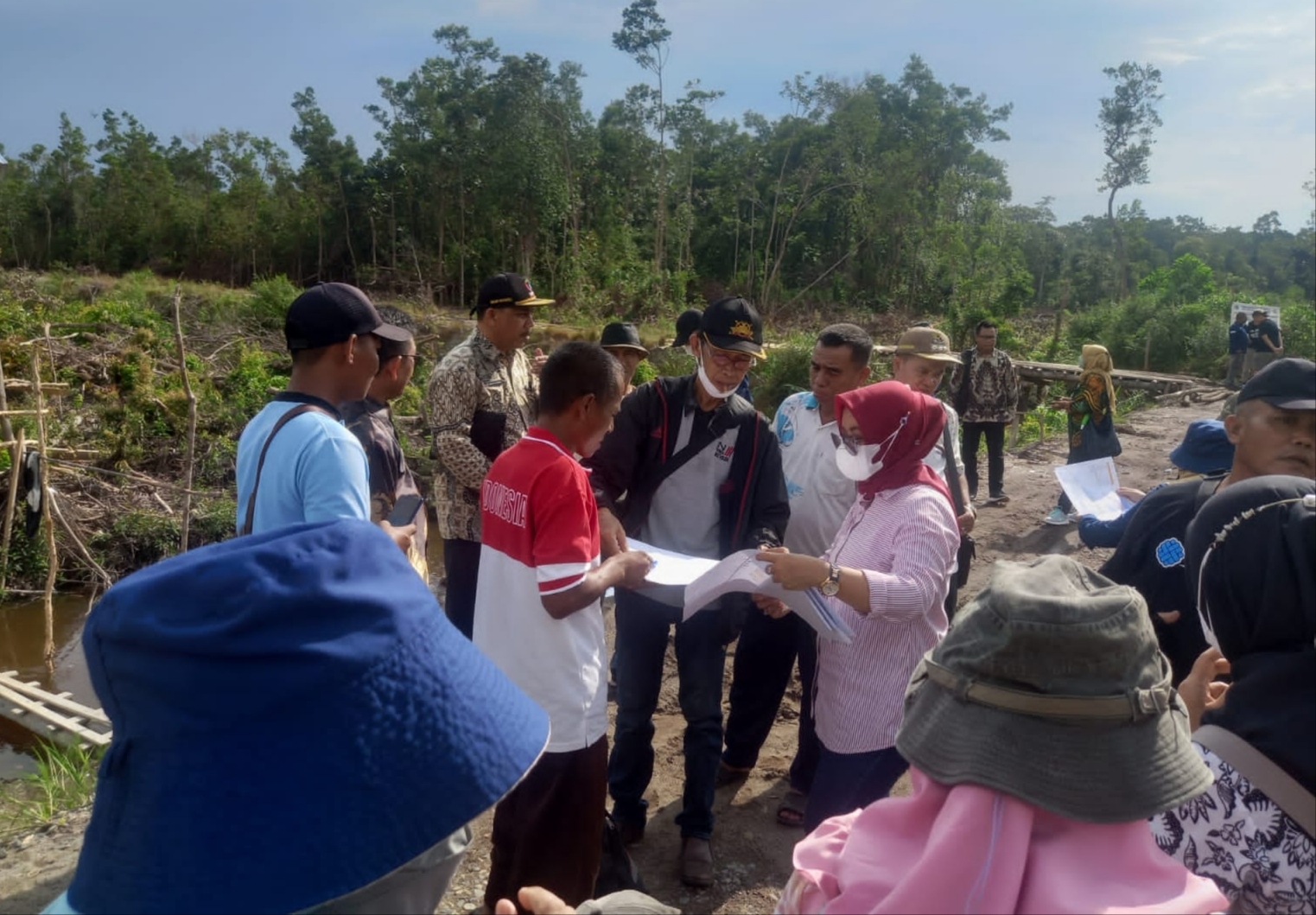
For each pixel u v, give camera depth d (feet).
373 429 11.64
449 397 12.76
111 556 37.27
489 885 8.87
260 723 3.48
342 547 3.79
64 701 22.80
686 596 8.77
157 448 47.88
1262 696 4.98
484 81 172.86
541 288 164.14
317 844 3.43
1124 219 195.93
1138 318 98.99
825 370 11.75
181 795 3.41
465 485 12.85
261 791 3.43
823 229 185.37
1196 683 5.77
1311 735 4.78
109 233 205.26
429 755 3.68
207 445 48.91
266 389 55.31
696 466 11.11
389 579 3.90
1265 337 69.56
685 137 182.50
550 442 8.35
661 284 152.15
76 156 209.46
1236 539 5.12
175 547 38.29
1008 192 204.64
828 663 9.36
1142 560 8.95
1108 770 4.08
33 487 24.09
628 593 10.84
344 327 8.16
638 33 157.99
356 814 3.50
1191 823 4.97
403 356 11.89
